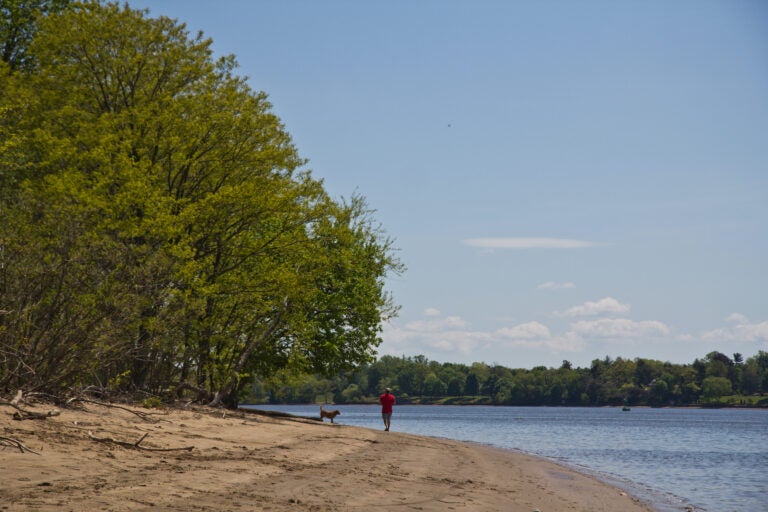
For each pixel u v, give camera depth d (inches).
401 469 667.4
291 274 1147.3
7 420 573.0
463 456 951.6
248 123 1125.1
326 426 1224.2
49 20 1077.1
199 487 434.9
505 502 537.6
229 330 1205.1
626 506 639.8
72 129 1067.3
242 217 1124.5
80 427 613.9
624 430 3088.1
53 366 736.3
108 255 792.3
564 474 901.2
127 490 400.5
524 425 3521.2
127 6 1104.2
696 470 1183.6
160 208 968.9
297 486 479.8
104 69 1088.2
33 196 827.4
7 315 707.4
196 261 978.7
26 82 1077.8
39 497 360.8
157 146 1065.5
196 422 867.4
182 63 1136.2
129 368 949.2
